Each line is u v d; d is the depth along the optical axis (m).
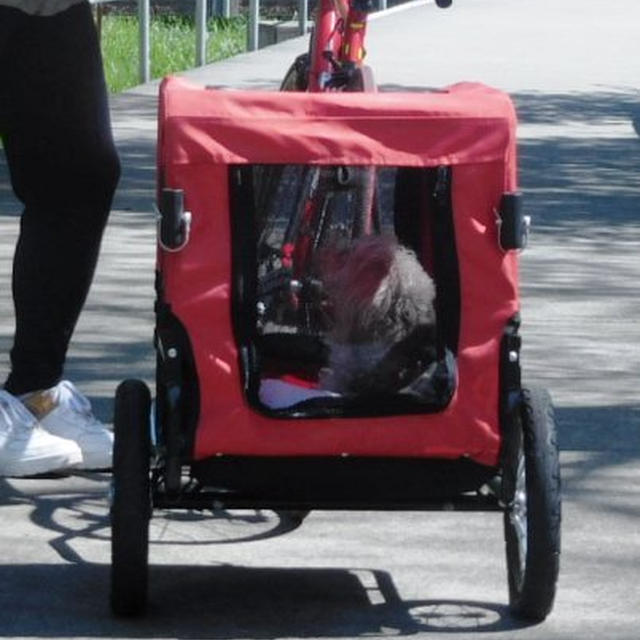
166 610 10.21
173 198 9.44
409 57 40.28
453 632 9.88
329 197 10.30
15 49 11.92
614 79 37.88
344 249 10.16
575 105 33.47
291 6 55.44
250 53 41.28
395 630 9.93
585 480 12.72
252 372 9.48
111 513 9.97
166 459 9.63
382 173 10.32
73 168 12.11
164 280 9.57
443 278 9.61
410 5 54.19
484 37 45.72
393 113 9.58
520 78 37.38
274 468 9.66
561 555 11.10
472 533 11.55
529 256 20.25
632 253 20.59
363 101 9.63
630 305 18.11
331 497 9.84
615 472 12.92
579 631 9.94
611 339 16.72
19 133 12.05
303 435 9.51
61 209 12.21
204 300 9.48
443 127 9.59
